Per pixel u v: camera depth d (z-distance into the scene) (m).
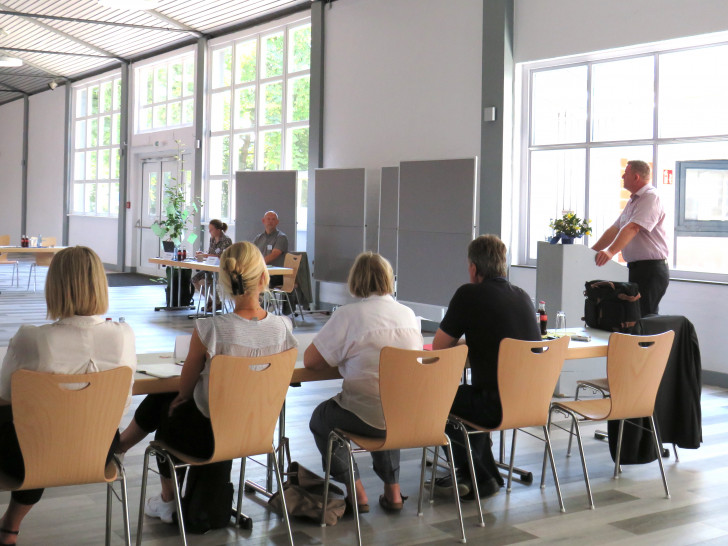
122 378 2.74
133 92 16.06
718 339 6.76
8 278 14.44
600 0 7.50
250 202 11.44
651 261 5.61
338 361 3.55
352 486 3.30
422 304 9.28
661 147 7.28
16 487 2.68
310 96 11.16
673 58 7.13
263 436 3.20
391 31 9.82
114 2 8.86
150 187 15.79
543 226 8.34
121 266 16.55
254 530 3.48
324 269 10.56
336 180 10.32
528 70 8.38
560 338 3.76
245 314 3.26
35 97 20.38
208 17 12.77
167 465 3.47
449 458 3.51
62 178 19.11
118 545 3.27
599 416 3.93
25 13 13.10
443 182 8.72
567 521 3.67
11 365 2.74
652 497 4.02
